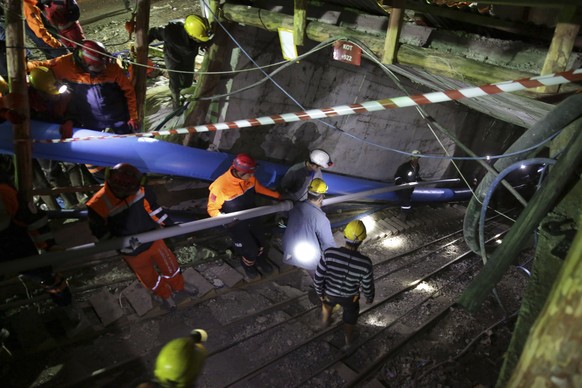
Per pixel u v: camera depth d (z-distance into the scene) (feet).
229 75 19.67
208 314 16.43
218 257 19.17
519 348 9.39
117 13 41.37
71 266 16.49
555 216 10.23
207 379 13.87
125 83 15.74
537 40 10.37
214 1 18.10
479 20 10.46
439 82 13.89
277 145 22.62
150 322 15.48
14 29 12.32
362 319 18.21
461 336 18.34
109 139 15.87
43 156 14.99
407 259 24.32
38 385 12.53
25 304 14.66
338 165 25.72
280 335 16.26
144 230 13.07
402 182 26.30
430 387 14.99
